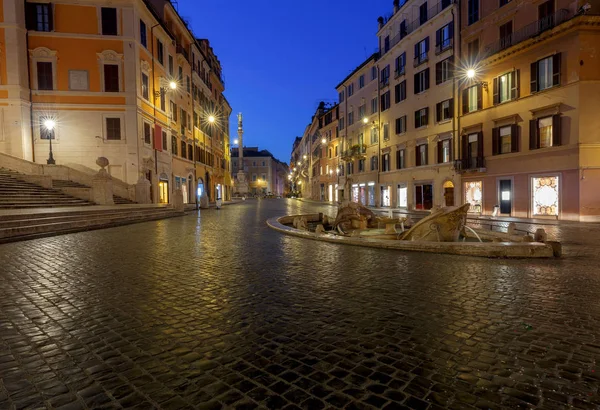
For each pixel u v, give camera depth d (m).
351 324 4.07
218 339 3.68
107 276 6.45
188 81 43.28
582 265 7.38
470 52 27.91
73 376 2.93
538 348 3.42
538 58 22.34
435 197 32.03
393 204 39.06
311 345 3.52
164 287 5.71
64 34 27.27
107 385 2.79
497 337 3.69
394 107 38.53
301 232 12.58
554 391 2.67
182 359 3.23
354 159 49.31
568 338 3.66
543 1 22.23
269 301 4.96
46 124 26.42
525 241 9.81
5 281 6.08
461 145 28.83
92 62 27.75
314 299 5.05
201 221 19.81
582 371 2.97
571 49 20.42
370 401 2.55
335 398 2.59
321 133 68.44
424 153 33.75
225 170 67.75
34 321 4.20
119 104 28.12
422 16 33.59
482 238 11.84
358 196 48.34
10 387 2.76
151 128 31.53
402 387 2.74
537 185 22.64
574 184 20.36
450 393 2.65
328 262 7.77
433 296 5.17
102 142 27.98
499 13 25.23
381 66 41.09
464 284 5.85
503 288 5.59
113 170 28.17
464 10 28.30
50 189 21.03
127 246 10.16
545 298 5.05
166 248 9.81
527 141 23.27
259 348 3.46
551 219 21.53
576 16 19.67
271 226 15.35
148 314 4.44
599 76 20.03
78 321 4.20
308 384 2.79
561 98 20.95
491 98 25.98
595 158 20.02
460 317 4.29
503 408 2.47
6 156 22.11
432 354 3.30
